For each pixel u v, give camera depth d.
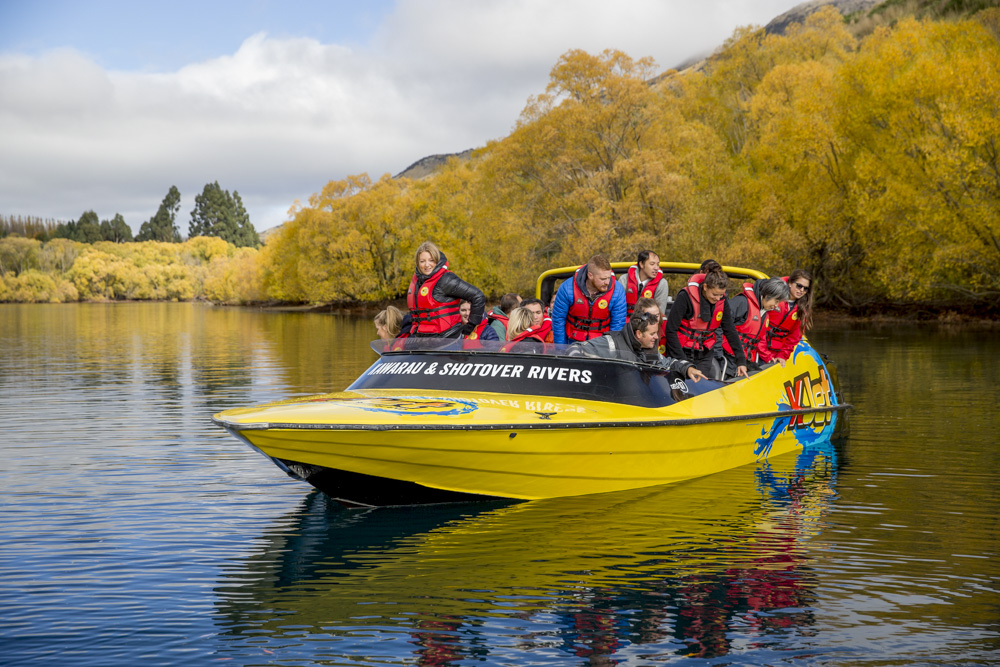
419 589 4.11
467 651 3.39
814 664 3.25
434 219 62.78
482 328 7.71
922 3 77.75
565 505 5.83
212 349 23.53
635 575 4.29
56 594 4.04
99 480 6.55
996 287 33.53
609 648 3.41
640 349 6.55
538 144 44.16
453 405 5.66
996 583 4.14
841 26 54.19
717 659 3.30
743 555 4.61
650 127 44.03
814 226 36.91
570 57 43.88
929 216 32.50
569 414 5.79
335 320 49.69
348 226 67.81
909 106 33.50
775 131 41.31
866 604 3.87
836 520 5.34
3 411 10.64
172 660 3.31
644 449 6.13
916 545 4.78
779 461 7.33
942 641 3.45
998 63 32.72
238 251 186.75
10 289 143.62
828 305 40.53
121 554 4.68
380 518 5.50
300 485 6.41
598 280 6.48
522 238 44.62
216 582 4.22
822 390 8.21
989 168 31.70
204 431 9.01
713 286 6.80
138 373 16.09
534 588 4.11
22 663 3.26
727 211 38.31
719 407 6.73
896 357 18.16
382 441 5.23
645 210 38.12
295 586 4.16
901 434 8.56
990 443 8.03
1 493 6.14
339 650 3.40
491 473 5.67
